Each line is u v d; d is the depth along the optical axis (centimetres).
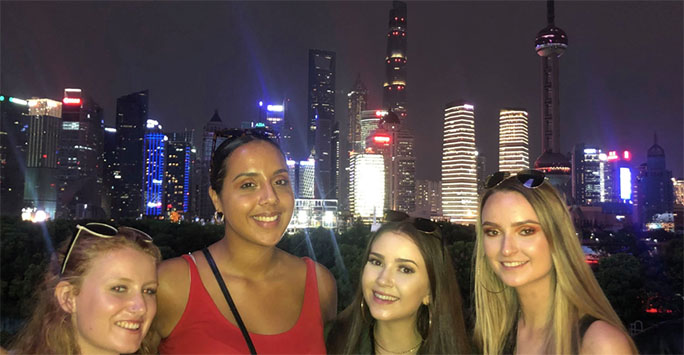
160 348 101
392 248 105
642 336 1256
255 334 98
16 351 89
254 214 100
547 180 95
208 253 106
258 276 105
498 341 108
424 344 110
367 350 115
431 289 107
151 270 89
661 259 1698
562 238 92
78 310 85
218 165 104
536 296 97
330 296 118
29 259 1788
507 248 93
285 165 106
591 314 88
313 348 104
